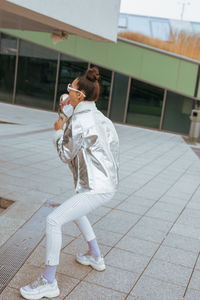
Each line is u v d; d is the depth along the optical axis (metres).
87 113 2.49
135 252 3.42
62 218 2.50
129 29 13.97
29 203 4.43
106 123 2.60
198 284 2.95
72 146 2.45
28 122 11.66
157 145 10.48
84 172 2.51
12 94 15.82
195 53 13.64
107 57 14.09
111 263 3.15
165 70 13.43
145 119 13.98
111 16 6.39
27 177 5.62
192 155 9.48
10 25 7.34
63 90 14.96
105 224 4.03
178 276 3.04
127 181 6.11
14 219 3.88
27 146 8.04
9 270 2.87
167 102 13.58
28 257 3.10
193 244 3.74
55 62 14.89
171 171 7.29
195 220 4.49
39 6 4.46
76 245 3.40
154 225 4.17
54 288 2.57
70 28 5.58
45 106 15.36
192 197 5.54
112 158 2.57
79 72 14.60
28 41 15.12
